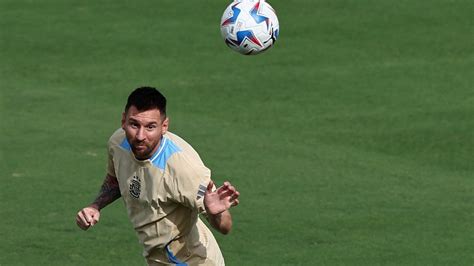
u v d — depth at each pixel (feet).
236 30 110.01
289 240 132.98
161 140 92.84
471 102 190.08
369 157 165.68
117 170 94.99
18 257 127.65
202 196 91.71
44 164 162.61
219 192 89.35
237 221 139.33
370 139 173.68
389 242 131.95
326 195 148.87
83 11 254.88
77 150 169.17
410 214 141.38
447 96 193.88
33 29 241.96
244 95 197.36
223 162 162.71
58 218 140.46
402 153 167.73
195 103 193.88
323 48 223.71
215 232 136.15
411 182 154.51
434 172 159.33
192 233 96.58
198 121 183.93
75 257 128.06
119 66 217.56
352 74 207.31
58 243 132.26
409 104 189.98
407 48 223.10
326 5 250.16
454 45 224.12
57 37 236.22
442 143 170.81
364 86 200.34
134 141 90.48
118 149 94.84
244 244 131.95
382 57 217.97
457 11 244.42
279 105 191.42
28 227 137.18
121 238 134.31
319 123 181.68
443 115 183.52
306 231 135.64
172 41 231.30
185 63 217.56
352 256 127.54
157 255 97.04
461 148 168.66
